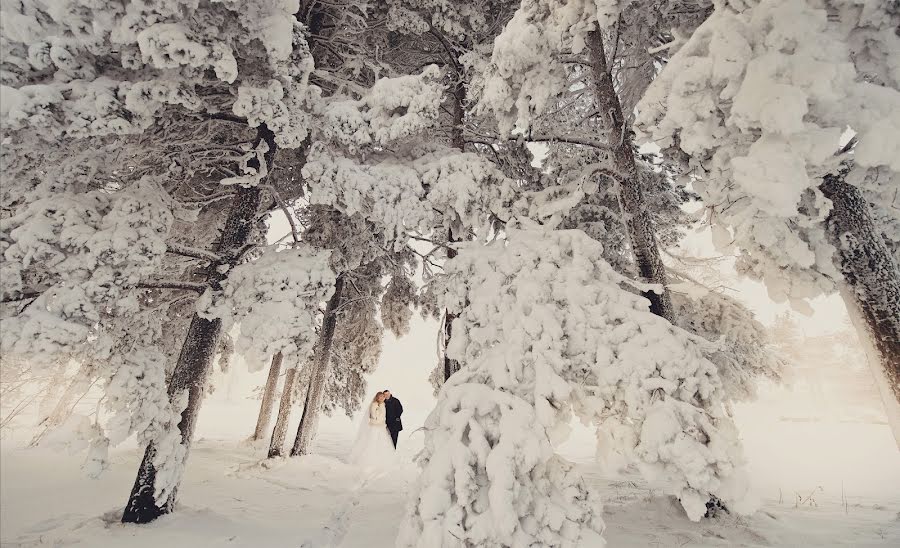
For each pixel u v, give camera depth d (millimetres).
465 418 3488
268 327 4719
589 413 3684
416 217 5734
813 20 3135
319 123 5441
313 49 7320
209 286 5289
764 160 3133
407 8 7477
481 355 4199
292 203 8742
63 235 3891
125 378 4336
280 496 6168
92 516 4586
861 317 4090
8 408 6426
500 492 3023
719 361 6211
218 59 4008
